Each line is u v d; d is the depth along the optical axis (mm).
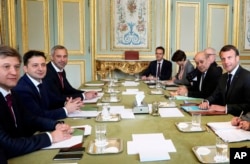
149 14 5270
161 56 4586
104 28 5227
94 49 5238
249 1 5516
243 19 5543
